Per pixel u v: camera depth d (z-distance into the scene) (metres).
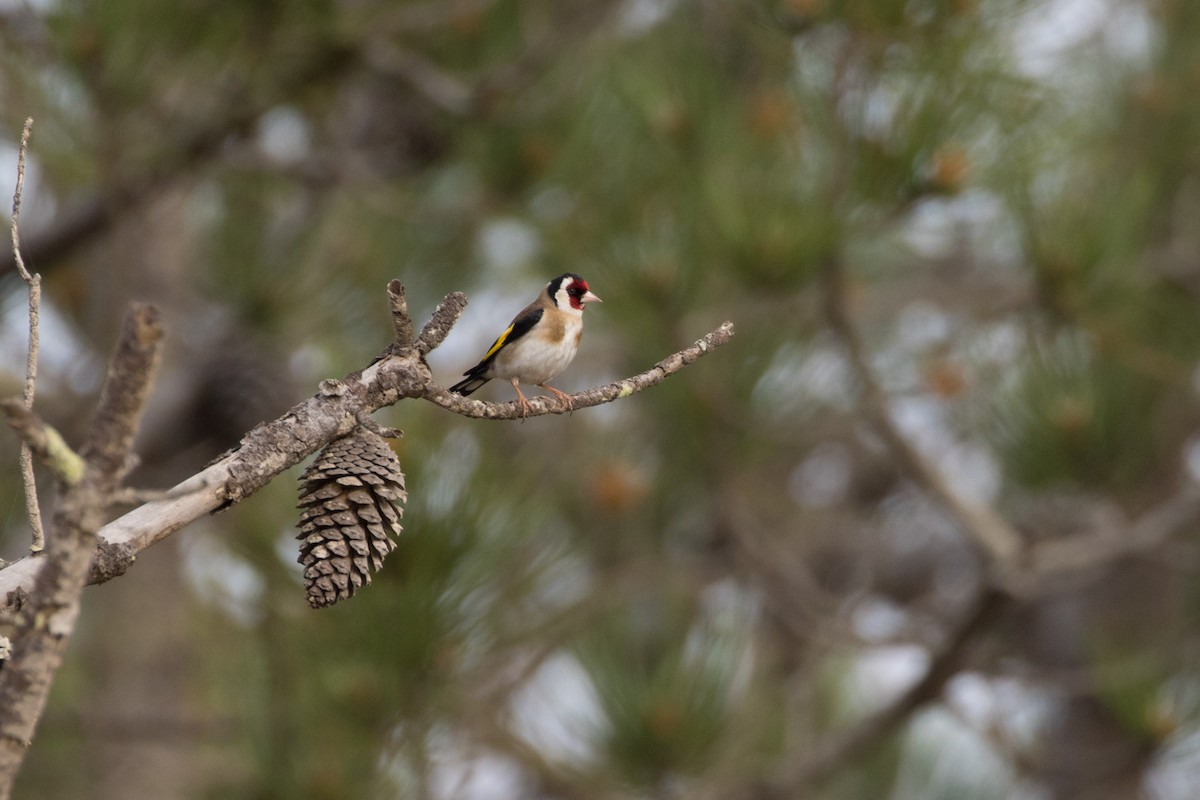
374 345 13.20
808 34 9.70
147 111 10.64
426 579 8.28
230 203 13.20
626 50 11.98
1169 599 16.16
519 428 12.45
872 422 11.03
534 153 12.05
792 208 10.01
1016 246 11.77
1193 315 12.35
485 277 14.80
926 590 20.08
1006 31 9.87
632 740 9.88
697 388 11.03
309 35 10.91
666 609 11.73
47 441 3.08
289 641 8.92
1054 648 16.39
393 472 4.53
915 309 15.40
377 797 8.56
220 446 13.77
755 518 13.34
